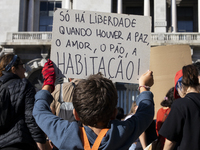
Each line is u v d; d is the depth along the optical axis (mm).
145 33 3740
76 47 3619
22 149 3191
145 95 2711
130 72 3656
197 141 2758
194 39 23531
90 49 3641
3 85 3395
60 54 3578
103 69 3621
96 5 27406
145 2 28141
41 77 24359
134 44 3709
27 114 3270
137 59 3684
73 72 3574
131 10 31344
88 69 3605
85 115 2096
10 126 3258
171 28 27828
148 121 2416
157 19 26797
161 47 4578
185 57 4469
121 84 24250
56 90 4055
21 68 3805
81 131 2176
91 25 3686
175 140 2891
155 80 4535
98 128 2193
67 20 3648
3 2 27953
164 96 4449
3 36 27438
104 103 2086
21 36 24750
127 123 2262
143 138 4312
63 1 29578
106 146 2092
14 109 3301
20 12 28375
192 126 2793
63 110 3908
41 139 3299
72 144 2074
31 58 24594
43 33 24766
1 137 3219
